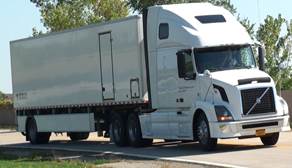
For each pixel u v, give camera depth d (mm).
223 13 25375
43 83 34875
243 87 23016
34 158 24953
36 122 35812
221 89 23250
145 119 27047
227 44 24391
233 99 23000
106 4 67188
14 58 37781
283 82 63562
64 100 32938
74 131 32375
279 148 23219
